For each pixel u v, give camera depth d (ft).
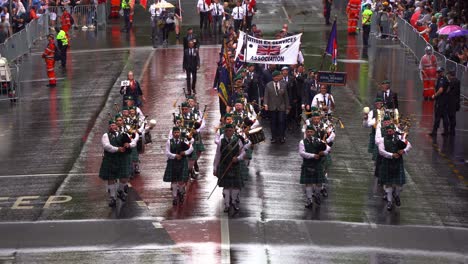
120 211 107.86
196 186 118.11
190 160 118.21
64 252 94.17
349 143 141.49
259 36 195.52
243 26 242.58
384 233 101.19
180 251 94.12
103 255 93.15
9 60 213.87
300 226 102.78
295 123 152.35
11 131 151.33
